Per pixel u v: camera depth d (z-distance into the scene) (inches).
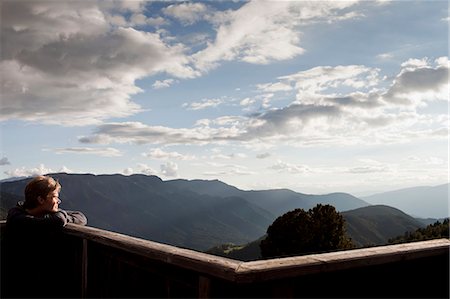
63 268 138.3
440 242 101.6
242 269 67.1
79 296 130.9
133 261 105.7
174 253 80.7
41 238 134.3
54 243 137.3
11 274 138.7
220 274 68.8
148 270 99.2
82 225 134.7
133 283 105.8
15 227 133.6
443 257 101.5
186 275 86.4
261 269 68.1
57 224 133.4
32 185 134.3
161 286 94.7
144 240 99.9
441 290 100.3
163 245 91.9
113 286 113.7
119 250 112.3
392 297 92.7
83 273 126.5
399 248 92.1
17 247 137.6
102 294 118.6
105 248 118.8
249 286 72.9
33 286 136.8
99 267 121.0
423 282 98.5
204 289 77.5
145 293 100.6
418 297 97.0
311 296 79.6
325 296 81.6
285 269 70.7
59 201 140.6
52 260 136.9
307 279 79.1
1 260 139.3
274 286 74.3
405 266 96.0
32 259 135.9
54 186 136.9
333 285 83.1
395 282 93.8
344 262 78.6
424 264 99.2
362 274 88.4
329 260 76.9
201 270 73.0
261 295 73.4
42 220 132.5
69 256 137.9
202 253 80.2
